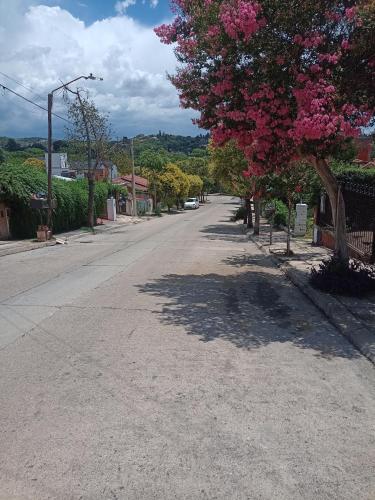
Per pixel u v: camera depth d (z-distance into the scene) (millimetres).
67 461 3398
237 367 5340
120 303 8656
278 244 20516
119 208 50969
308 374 5168
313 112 7723
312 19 8180
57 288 10219
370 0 7680
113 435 3766
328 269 9352
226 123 9344
